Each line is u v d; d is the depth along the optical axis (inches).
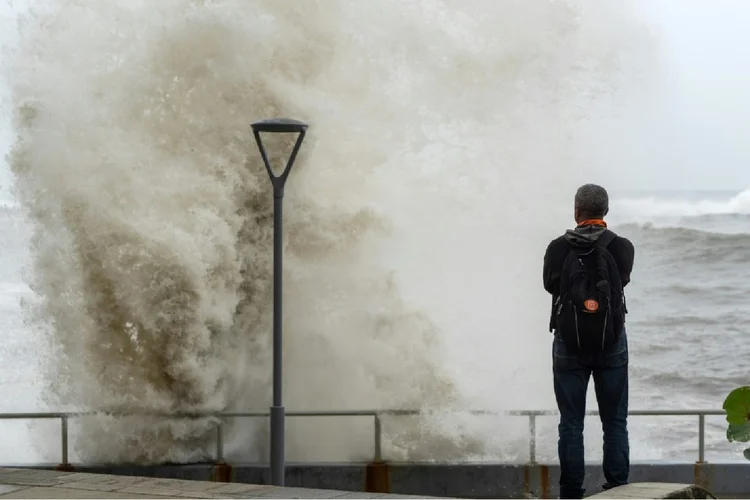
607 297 589.3
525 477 769.6
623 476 600.7
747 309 2942.9
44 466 795.4
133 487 602.5
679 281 3572.8
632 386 1900.8
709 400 1775.3
